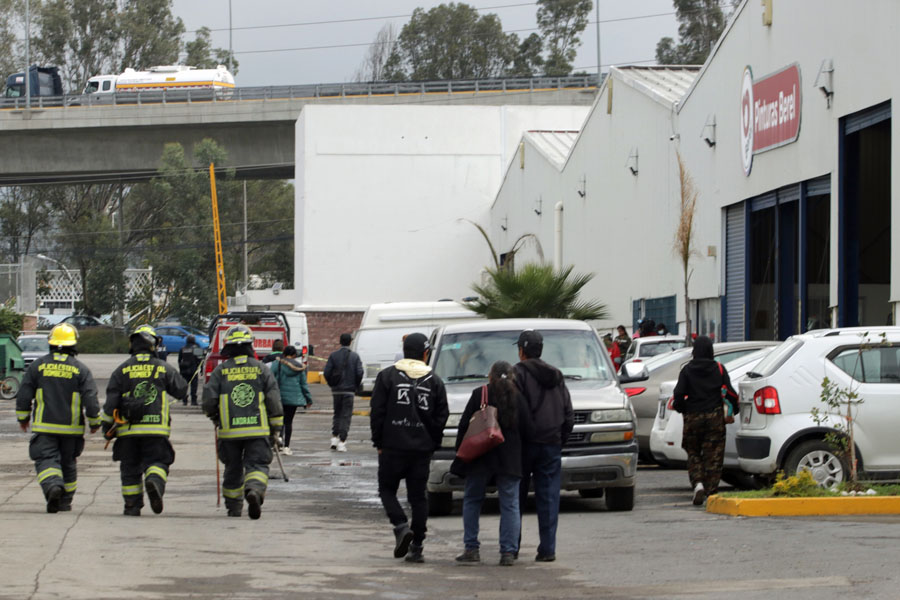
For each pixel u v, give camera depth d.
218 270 115.94
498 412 18.02
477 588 16.05
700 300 55.69
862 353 24.22
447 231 102.44
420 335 19.27
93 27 189.38
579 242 75.75
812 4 42.22
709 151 53.34
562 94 128.88
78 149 133.38
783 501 22.45
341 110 102.06
